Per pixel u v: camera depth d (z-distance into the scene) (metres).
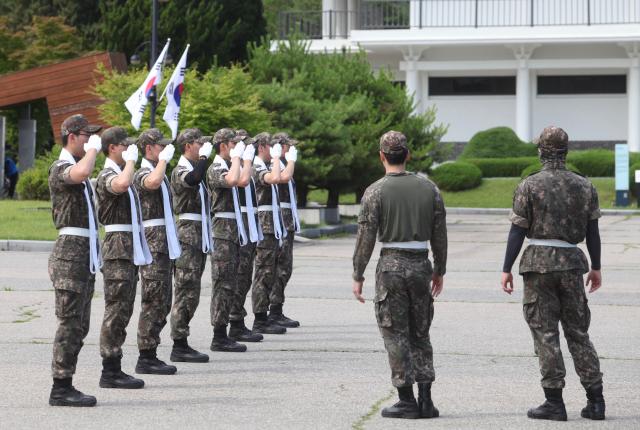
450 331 18.41
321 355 16.14
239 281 17.44
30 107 62.28
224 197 16.69
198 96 39.88
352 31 67.19
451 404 12.68
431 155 52.78
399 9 69.88
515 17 66.12
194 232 15.55
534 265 11.86
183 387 13.64
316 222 44.56
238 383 13.92
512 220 12.01
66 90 51.59
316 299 22.69
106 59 50.81
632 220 49.84
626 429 11.44
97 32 72.81
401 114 49.66
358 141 45.16
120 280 13.45
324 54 51.19
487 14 66.44
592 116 68.25
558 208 11.84
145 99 35.97
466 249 36.16
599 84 68.19
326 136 43.28
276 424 11.54
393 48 68.00
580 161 61.09
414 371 11.92
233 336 17.47
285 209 19.02
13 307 21.12
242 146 16.44
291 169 18.45
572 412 12.30
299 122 43.00
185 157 15.74
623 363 15.52
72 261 12.29
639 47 65.00
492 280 26.73
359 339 17.62
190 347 15.89
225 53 61.41
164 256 14.54
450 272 28.69
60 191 12.28
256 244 18.09
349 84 49.03
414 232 11.61
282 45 49.12
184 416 11.92
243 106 39.81
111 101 42.19
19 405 12.48
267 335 18.16
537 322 11.92
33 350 16.33
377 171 46.59
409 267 11.61
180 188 15.55
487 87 69.31
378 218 11.69
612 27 64.38
